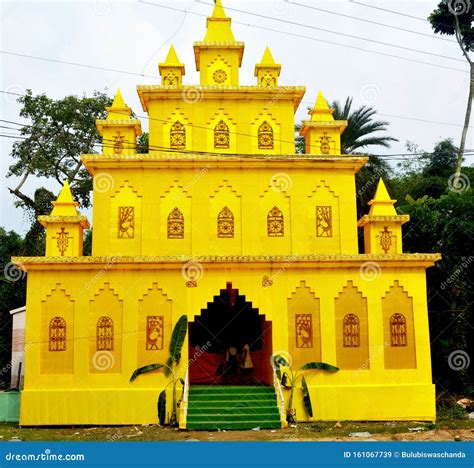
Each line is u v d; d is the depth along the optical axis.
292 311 18.86
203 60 21.89
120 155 19.62
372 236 19.70
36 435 16.25
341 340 18.77
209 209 19.84
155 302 18.69
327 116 21.58
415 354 18.80
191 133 20.77
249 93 20.97
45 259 18.36
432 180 37.53
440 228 24.84
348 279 19.06
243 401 18.12
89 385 18.11
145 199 19.78
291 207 19.97
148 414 17.94
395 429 16.61
